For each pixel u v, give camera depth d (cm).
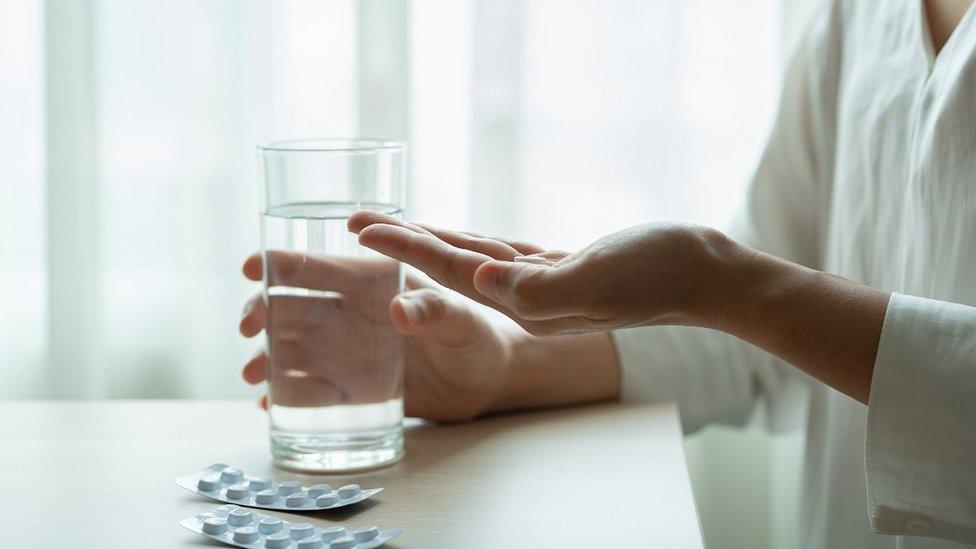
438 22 135
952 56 89
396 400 86
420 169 136
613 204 134
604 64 133
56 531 77
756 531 131
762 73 131
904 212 94
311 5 136
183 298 140
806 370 78
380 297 84
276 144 87
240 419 95
